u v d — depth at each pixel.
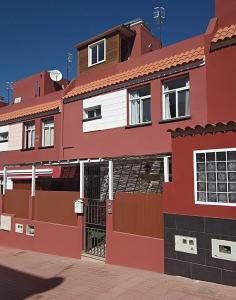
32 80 25.55
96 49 19.28
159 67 14.41
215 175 8.84
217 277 8.65
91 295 8.88
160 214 10.23
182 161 9.56
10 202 17.06
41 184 20.19
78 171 17.88
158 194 10.36
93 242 12.69
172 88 14.20
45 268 12.00
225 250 8.55
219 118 12.02
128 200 11.14
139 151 14.74
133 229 10.92
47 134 20.42
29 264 12.78
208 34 12.70
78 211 13.02
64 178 18.84
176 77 13.84
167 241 9.80
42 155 20.14
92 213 12.80
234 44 11.97
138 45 18.91
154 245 10.18
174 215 9.65
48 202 14.74
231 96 11.81
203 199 9.05
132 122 15.53
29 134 21.77
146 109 15.07
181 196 9.52
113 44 18.44
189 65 13.28
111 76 17.00
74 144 17.95
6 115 23.67
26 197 16.09
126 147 15.30
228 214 8.53
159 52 15.20
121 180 15.27
